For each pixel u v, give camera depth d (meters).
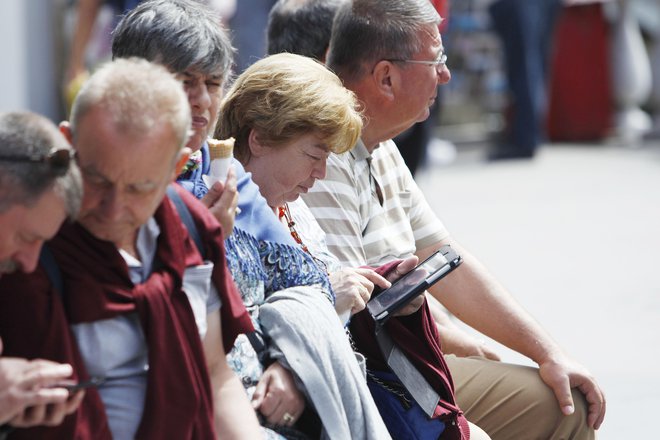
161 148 6.14
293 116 8.66
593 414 10.59
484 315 11.02
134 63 6.32
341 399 7.95
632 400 14.99
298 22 12.05
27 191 5.71
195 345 6.62
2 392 5.66
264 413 7.79
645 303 19.55
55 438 6.16
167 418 6.49
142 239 6.67
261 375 8.02
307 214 9.75
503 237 24.89
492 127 37.09
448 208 28.34
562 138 40.16
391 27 10.39
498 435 10.57
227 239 8.02
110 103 6.08
